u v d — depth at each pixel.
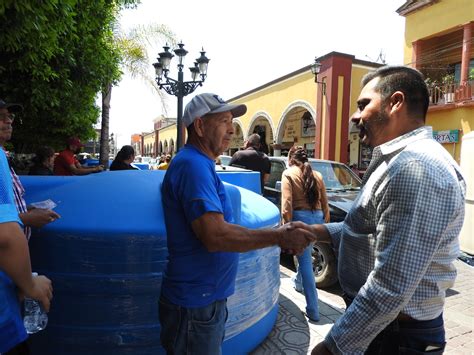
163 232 2.01
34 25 3.21
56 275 2.01
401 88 1.33
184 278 1.53
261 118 21.20
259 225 2.58
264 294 2.75
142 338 2.06
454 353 2.96
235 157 5.91
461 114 13.15
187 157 1.54
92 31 5.80
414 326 1.28
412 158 1.18
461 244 6.08
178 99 9.47
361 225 1.36
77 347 2.07
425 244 1.11
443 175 1.15
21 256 1.28
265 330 2.88
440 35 14.51
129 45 10.91
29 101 4.82
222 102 1.66
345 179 6.23
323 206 3.72
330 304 3.77
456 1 13.39
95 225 1.98
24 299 1.59
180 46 9.32
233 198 2.22
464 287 4.49
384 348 1.31
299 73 17.06
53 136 8.15
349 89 15.08
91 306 2.03
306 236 1.60
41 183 2.42
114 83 9.05
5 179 1.29
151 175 2.45
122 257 1.99
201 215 1.42
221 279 1.60
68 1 3.65
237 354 2.52
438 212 1.12
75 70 5.67
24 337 1.38
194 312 1.52
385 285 1.14
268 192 6.12
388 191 1.19
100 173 2.50
